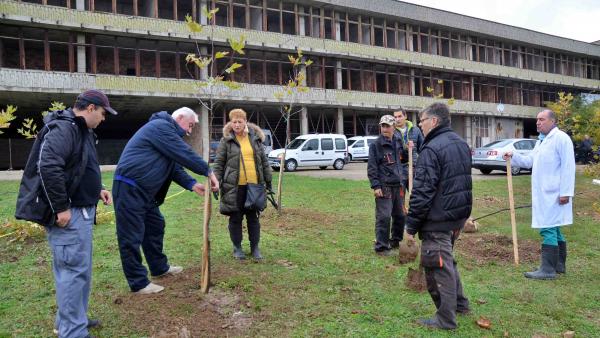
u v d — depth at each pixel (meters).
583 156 16.34
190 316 4.11
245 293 4.68
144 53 31.50
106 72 30.61
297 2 34.47
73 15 25.48
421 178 3.88
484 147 20.16
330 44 35.34
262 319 4.10
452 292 3.94
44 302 4.49
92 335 3.76
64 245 3.48
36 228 6.83
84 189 3.57
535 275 5.50
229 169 5.68
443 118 3.97
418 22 40.91
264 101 31.50
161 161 4.66
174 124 4.73
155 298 4.49
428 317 4.21
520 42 48.81
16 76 23.92
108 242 6.62
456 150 3.88
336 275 5.38
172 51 29.62
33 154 3.38
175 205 9.91
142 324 3.95
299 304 4.45
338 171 23.12
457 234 4.05
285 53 34.00
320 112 37.94
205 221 4.66
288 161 23.34
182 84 28.30
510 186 6.16
